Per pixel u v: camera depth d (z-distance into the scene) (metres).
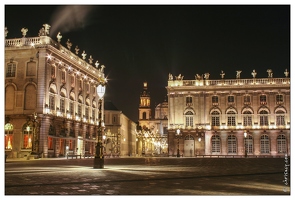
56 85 56.56
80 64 66.19
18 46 53.94
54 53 55.75
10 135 52.91
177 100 77.44
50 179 15.38
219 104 76.38
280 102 74.81
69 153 60.16
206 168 24.95
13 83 53.84
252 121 75.12
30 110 52.81
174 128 76.56
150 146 140.00
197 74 77.94
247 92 75.88
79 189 12.06
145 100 164.38
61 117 57.06
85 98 69.50
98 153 23.69
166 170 22.17
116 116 95.69
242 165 30.28
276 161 41.44
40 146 51.25
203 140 75.19
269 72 76.06
